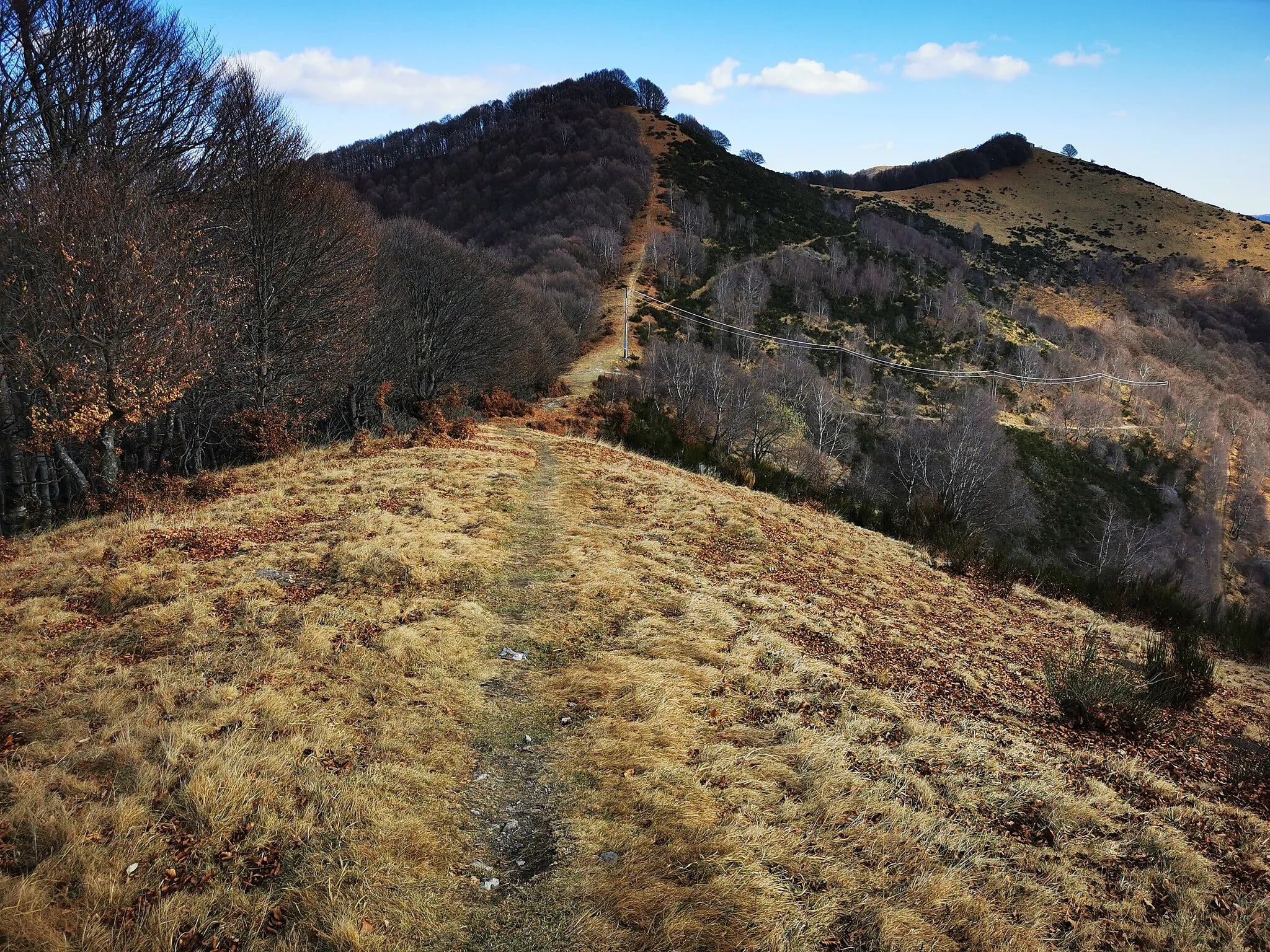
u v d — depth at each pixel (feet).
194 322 52.34
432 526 37.60
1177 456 236.43
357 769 17.58
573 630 27.63
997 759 22.40
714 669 25.02
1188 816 20.86
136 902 13.16
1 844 13.97
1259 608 176.45
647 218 357.20
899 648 32.35
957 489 169.17
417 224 146.92
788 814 17.21
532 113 509.76
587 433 103.65
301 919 13.15
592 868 15.16
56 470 56.85
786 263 317.83
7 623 24.85
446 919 13.66
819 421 192.44
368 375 95.96
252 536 34.37
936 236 469.16
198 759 16.80
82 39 52.95
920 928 13.98
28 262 43.37
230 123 65.41
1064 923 15.23
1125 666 38.63
